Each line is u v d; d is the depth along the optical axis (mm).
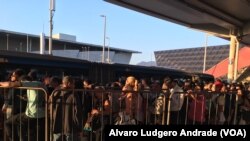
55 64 15922
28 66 14648
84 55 103312
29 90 6629
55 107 6254
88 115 6957
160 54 94500
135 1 20594
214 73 56812
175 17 27016
